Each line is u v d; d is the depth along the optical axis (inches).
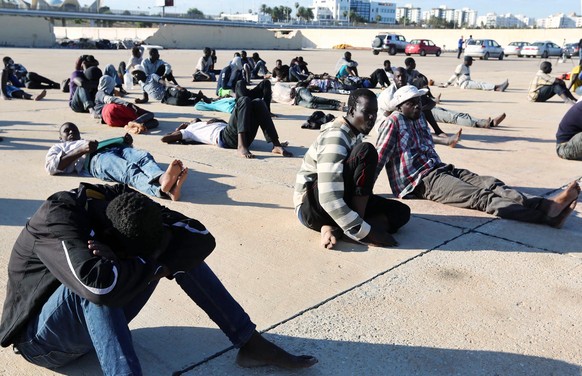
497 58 1584.6
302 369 107.2
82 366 106.4
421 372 107.2
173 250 94.0
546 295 138.2
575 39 1979.6
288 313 127.9
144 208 87.6
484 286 142.4
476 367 108.9
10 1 2815.0
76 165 236.1
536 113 455.2
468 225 185.0
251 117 276.7
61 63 980.6
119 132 337.7
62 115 402.0
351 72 647.1
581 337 119.8
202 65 694.5
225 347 114.1
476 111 464.8
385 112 269.6
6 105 455.2
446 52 2084.2
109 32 2657.5
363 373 106.7
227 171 248.4
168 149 290.4
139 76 482.9
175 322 123.0
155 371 106.0
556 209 179.2
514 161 280.2
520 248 166.7
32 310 93.7
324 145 157.0
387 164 209.3
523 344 116.9
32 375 103.8
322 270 150.1
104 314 89.0
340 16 7317.9
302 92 469.4
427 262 156.2
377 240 164.4
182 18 3164.4
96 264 83.6
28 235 91.8
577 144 274.1
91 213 94.0
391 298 135.6
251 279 144.1
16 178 230.1
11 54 1266.0
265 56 1439.5
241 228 179.9
